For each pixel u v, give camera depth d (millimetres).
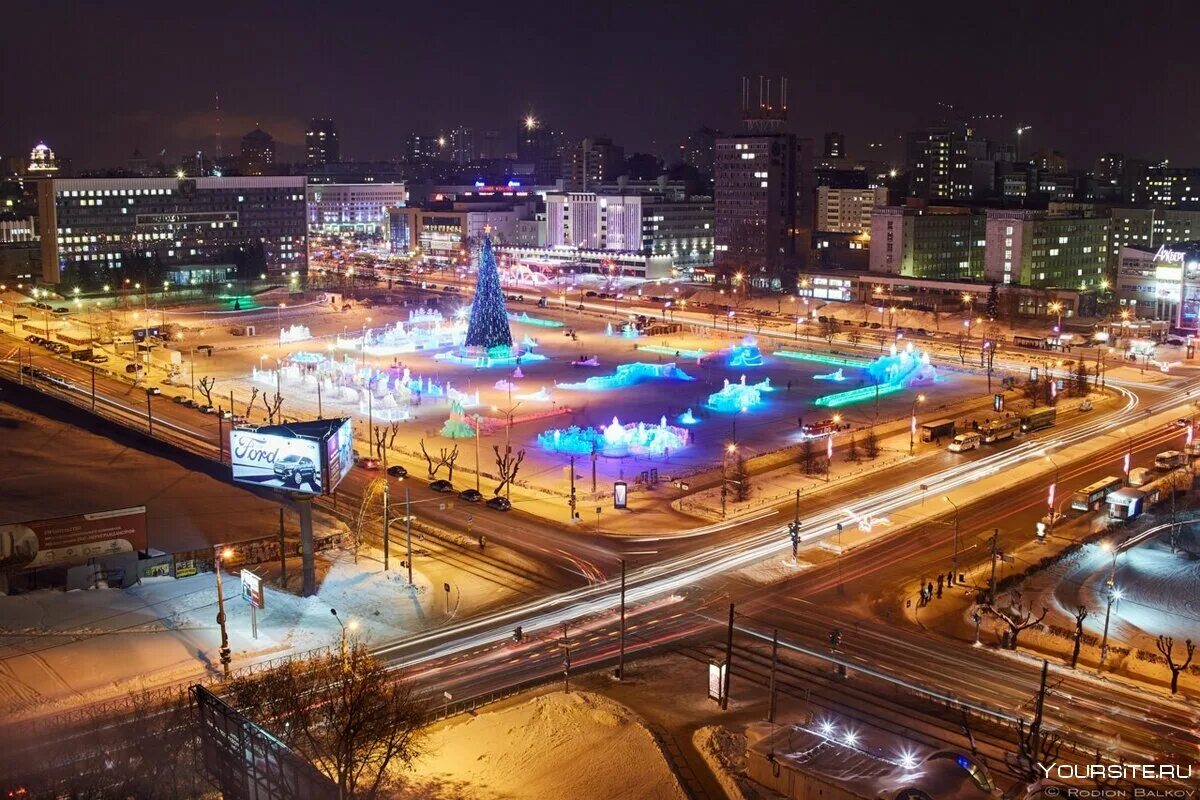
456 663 104875
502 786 79625
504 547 137500
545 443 187125
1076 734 90688
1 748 83250
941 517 149625
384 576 126375
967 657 106500
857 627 113938
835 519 148625
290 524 143750
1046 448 186500
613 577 127875
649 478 165875
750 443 189500
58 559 118875
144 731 84875
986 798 75812
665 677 101312
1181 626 114500
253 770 73000
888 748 83438
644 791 77750
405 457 179250
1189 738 90188
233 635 108812
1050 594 123312
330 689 88562
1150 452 182875
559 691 97688
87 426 193375
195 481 161750
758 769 80250
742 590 124125
